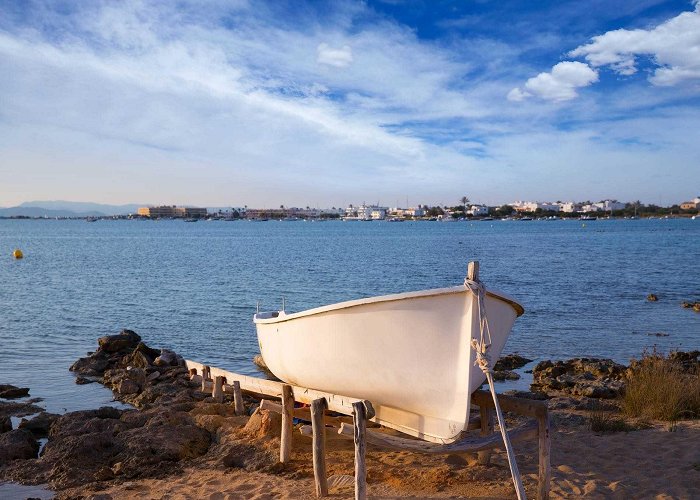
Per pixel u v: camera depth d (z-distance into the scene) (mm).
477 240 97250
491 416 7262
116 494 6840
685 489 6508
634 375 12180
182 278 38000
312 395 7004
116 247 79562
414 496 6371
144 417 9625
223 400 11344
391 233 135750
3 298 28609
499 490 6508
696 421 9453
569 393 12438
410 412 6539
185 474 7445
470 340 5719
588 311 24797
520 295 29500
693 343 18719
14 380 13984
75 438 8453
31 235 130625
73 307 25859
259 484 6840
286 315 7391
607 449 7961
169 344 18500
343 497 6371
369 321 6320
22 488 7273
